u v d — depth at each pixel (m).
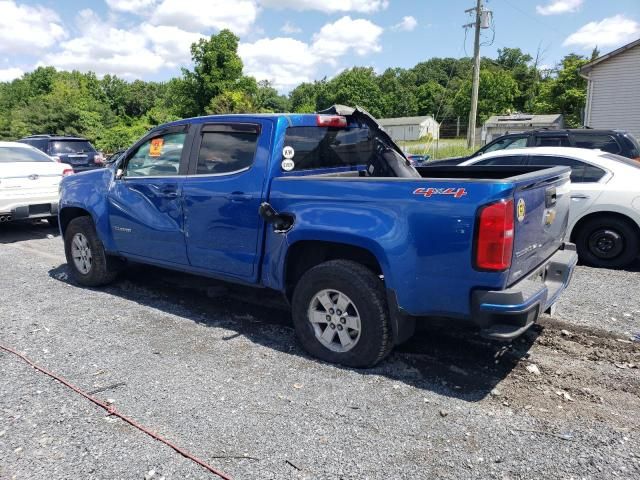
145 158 5.14
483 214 3.09
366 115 4.93
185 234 4.72
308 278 3.91
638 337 4.34
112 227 5.47
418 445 2.89
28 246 8.53
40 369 3.88
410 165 5.26
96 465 2.76
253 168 4.19
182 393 3.50
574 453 2.80
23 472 2.71
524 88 79.81
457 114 70.56
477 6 23.92
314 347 3.99
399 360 3.96
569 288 5.79
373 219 3.50
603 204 6.63
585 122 20.92
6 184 8.49
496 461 2.74
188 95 49.28
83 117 46.62
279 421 3.15
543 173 3.65
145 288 5.92
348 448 2.88
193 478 2.65
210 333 4.56
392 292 3.49
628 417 3.16
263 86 92.44
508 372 3.76
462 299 3.26
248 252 4.27
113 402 3.39
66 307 5.30
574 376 3.69
